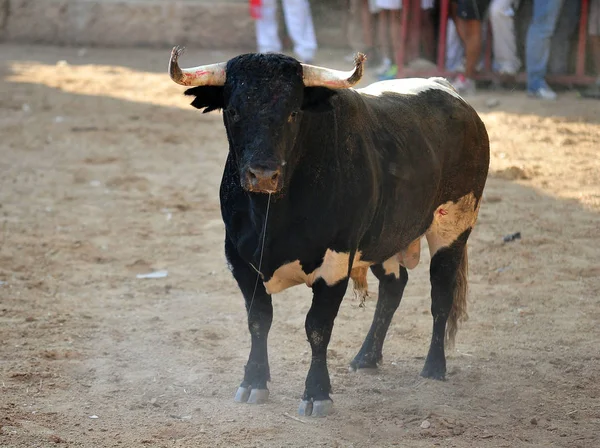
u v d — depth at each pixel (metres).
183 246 28.02
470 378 18.84
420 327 21.95
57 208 31.50
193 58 61.19
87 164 37.41
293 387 18.17
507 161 37.53
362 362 19.19
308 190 15.77
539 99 48.78
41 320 21.81
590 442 15.85
